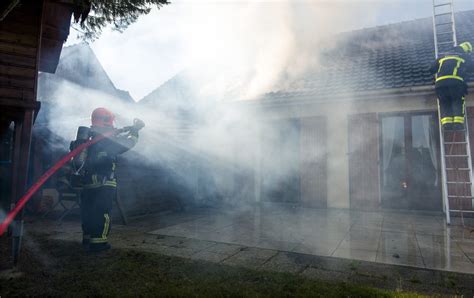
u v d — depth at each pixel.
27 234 4.79
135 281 2.80
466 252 3.77
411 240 4.38
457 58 5.41
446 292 2.60
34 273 3.03
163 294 2.49
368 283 2.80
